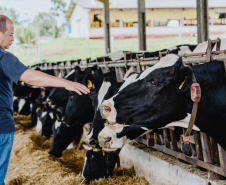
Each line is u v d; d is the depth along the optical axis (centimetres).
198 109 237
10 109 246
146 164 374
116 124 251
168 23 2322
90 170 378
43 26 5959
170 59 234
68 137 526
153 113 238
